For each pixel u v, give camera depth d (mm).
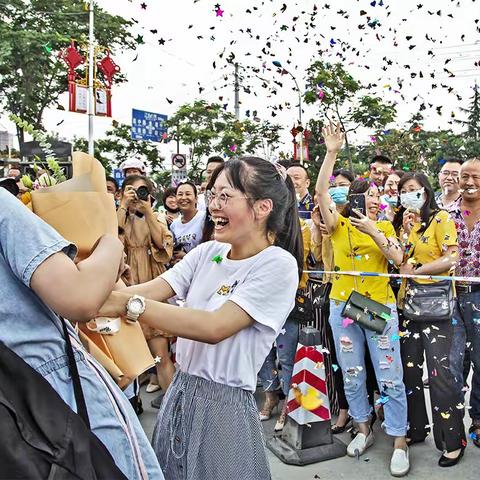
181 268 1778
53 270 1110
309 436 3330
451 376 3246
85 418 1213
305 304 3623
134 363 1468
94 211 1263
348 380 3426
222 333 1490
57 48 14484
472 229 3521
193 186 4605
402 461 3152
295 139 8031
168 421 1646
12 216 1134
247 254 1642
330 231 3430
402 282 3502
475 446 3480
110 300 1422
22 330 1159
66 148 2105
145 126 17625
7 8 14961
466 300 3441
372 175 5184
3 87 15391
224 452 1538
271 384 3926
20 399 1110
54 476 1088
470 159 3566
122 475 1216
